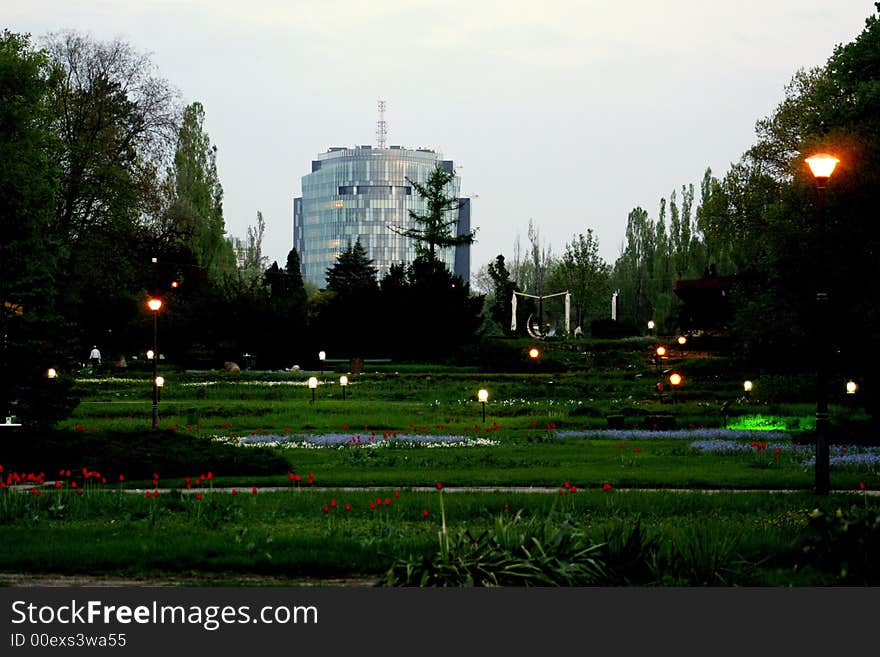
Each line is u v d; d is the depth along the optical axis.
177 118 64.38
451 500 20.91
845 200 37.38
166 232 80.69
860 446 34.97
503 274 122.75
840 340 37.72
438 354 86.62
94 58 62.00
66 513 20.36
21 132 48.47
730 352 76.56
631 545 14.66
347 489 23.92
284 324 83.31
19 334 32.09
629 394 58.84
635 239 140.50
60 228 59.28
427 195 132.00
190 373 68.62
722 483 24.92
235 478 26.50
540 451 33.66
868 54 40.59
